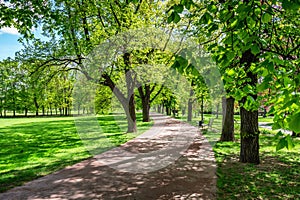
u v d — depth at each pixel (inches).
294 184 241.4
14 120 1446.9
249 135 324.2
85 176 274.2
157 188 232.5
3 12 278.1
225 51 125.2
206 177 264.1
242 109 330.0
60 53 569.0
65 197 213.2
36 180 262.2
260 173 277.7
